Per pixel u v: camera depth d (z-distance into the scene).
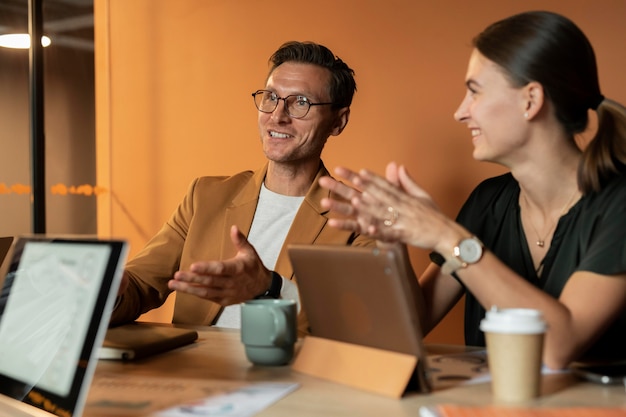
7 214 3.48
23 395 1.07
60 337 1.04
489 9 2.69
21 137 3.46
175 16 3.38
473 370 1.26
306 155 2.15
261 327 1.29
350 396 1.09
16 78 3.46
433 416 0.93
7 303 1.19
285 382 1.18
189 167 3.37
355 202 1.26
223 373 1.25
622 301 1.32
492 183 1.82
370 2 2.91
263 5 3.17
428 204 1.29
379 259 1.07
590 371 1.20
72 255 1.07
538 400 1.06
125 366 1.31
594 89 1.48
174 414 1.00
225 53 3.27
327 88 2.18
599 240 1.37
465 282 1.28
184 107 3.38
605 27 2.52
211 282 1.54
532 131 1.48
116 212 3.53
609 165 1.48
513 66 1.43
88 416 1.00
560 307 1.27
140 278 2.06
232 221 2.15
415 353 1.10
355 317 1.19
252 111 3.22
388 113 2.89
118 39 3.50
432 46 2.79
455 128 2.76
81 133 3.54
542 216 1.63
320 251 1.20
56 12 3.52
